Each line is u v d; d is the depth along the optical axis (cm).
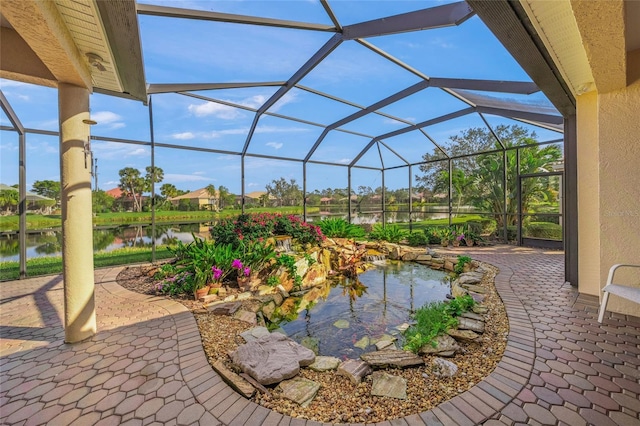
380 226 1045
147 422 184
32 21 184
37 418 189
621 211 342
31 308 398
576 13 179
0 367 248
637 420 175
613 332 295
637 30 279
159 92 495
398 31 367
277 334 304
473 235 909
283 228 701
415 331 331
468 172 995
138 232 732
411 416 183
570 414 181
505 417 179
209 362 254
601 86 323
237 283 484
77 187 290
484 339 287
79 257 294
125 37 246
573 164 466
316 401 204
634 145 329
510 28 233
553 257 706
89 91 300
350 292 544
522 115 643
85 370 242
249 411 192
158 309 383
